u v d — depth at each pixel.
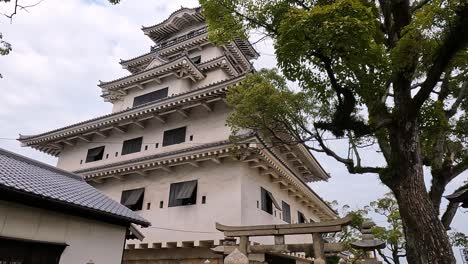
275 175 17.08
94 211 9.79
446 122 8.06
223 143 14.68
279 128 10.47
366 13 5.58
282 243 9.62
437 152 8.91
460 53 6.65
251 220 14.71
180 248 15.52
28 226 8.53
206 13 8.45
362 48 5.63
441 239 5.83
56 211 9.33
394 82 6.88
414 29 5.70
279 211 17.91
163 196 16.89
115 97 25.77
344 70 6.11
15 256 8.11
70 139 22.31
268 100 9.62
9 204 8.26
